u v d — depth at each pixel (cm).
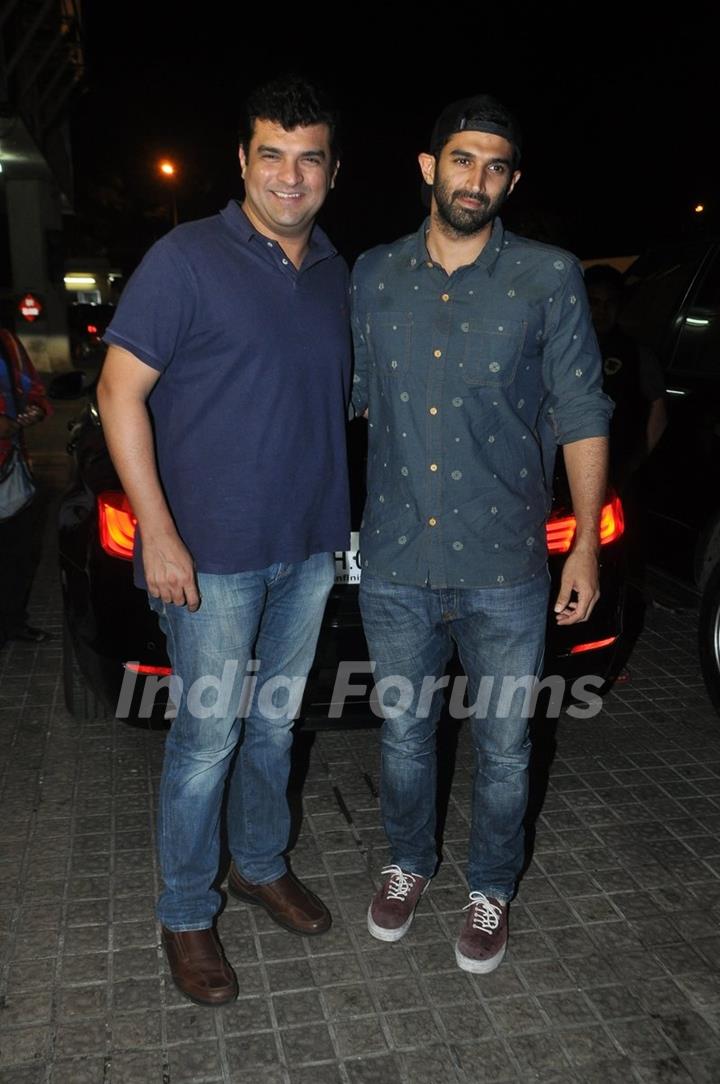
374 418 241
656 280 496
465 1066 218
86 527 315
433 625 244
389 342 228
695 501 414
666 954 255
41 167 1994
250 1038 224
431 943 258
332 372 223
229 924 264
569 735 376
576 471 228
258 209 210
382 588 242
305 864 292
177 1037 224
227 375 211
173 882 240
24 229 2158
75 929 259
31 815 313
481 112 208
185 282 204
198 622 224
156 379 208
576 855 298
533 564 237
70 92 2111
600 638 316
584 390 225
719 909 274
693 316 450
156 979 242
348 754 356
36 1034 223
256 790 257
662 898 278
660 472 440
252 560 221
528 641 238
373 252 235
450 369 224
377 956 253
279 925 263
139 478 208
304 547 230
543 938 261
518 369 225
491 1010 235
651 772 349
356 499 300
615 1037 227
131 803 321
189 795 235
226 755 237
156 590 215
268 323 211
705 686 394
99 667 308
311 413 222
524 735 246
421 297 224
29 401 424
